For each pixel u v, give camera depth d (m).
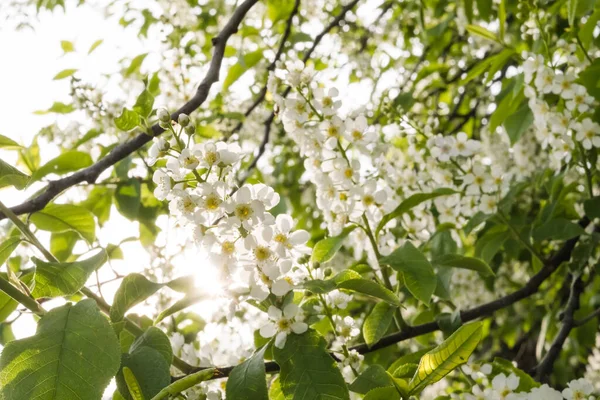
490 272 2.98
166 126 2.07
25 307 2.13
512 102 3.80
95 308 1.82
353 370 2.33
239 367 1.89
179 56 4.27
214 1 5.86
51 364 1.70
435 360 1.80
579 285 3.88
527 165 4.48
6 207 2.32
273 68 4.82
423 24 5.83
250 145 5.39
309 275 2.26
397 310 2.91
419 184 3.52
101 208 4.10
